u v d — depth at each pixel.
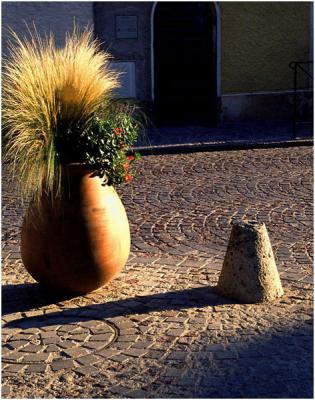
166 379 5.09
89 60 6.45
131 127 6.45
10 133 6.11
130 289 6.71
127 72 15.13
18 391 5.00
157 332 5.82
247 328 5.85
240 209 9.55
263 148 13.48
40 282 6.50
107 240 6.31
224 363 5.28
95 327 5.95
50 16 14.40
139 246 8.09
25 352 5.55
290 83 16.25
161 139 14.07
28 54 6.46
